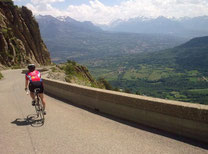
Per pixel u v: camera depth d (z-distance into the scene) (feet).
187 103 18.21
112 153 15.23
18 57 208.95
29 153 15.58
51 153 15.51
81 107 29.84
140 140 17.28
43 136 18.99
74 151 15.72
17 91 53.16
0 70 158.81
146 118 20.59
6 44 191.42
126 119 22.86
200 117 16.42
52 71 97.81
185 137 17.39
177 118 17.94
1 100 39.24
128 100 22.49
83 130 20.16
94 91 28.04
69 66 120.16
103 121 22.74
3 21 225.97
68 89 35.40
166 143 16.48
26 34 255.91
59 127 21.33
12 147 16.72
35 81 23.50
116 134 18.79
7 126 22.24
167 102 18.80
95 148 16.11
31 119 24.85
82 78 123.95
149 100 20.21
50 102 34.71
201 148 15.47
